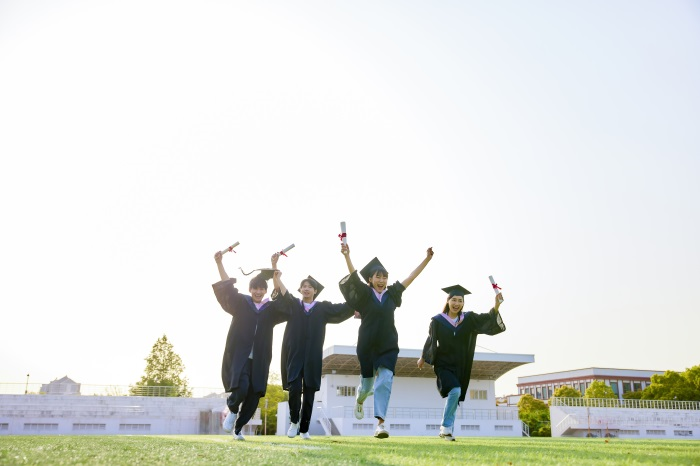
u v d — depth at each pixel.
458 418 42.44
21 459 2.96
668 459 3.89
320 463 3.28
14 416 33.91
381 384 7.36
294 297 8.59
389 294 7.83
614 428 43.22
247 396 7.77
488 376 48.41
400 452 4.43
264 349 7.93
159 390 38.38
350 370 44.19
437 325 8.60
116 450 3.95
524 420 56.91
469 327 8.64
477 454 4.27
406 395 45.47
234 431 7.77
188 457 3.48
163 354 64.94
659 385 60.91
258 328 7.95
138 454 3.59
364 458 3.72
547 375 95.62
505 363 44.94
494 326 8.45
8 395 34.41
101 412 35.75
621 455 4.26
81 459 3.11
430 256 7.99
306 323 8.60
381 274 7.83
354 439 8.32
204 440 6.97
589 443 7.40
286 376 8.55
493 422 41.41
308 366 8.43
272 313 8.12
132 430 36.19
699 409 46.56
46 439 5.94
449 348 8.53
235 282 8.02
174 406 37.34
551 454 4.34
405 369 45.34
